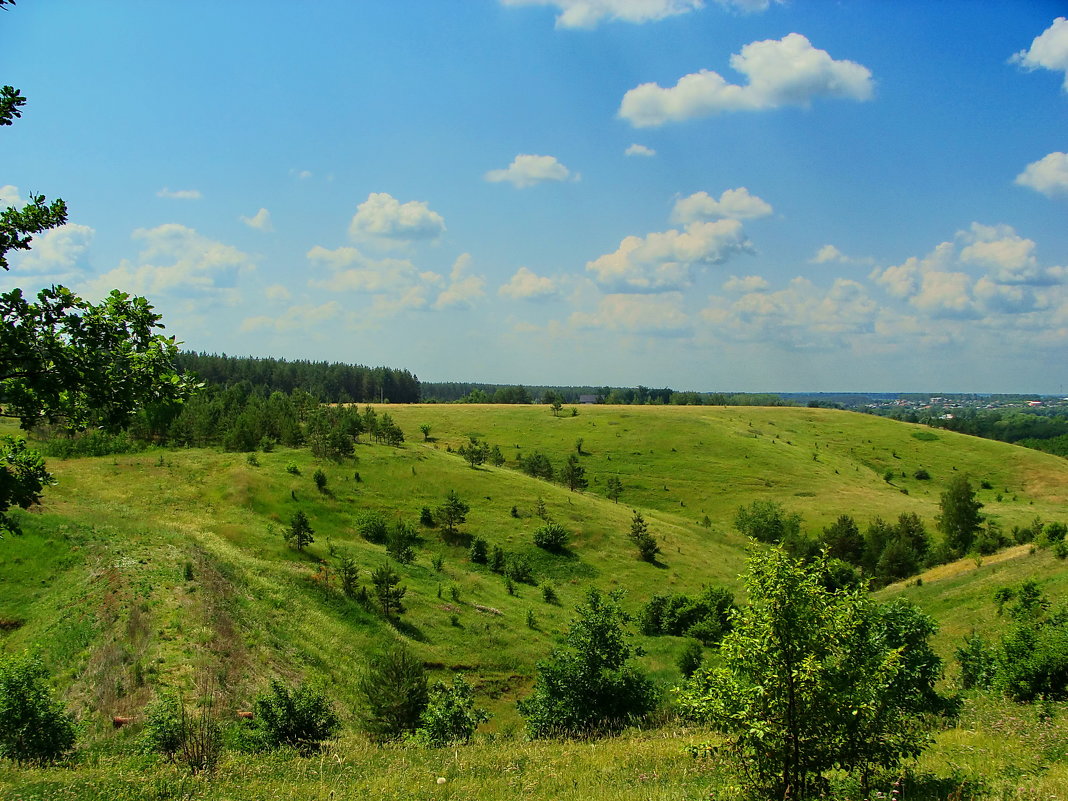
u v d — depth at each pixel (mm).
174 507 61188
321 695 22672
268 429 97562
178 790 12320
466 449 104438
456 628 47344
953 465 139125
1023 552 53250
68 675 27016
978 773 10906
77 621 31609
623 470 122312
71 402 10516
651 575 72688
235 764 15148
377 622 43781
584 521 83062
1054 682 18609
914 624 16016
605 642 23312
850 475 128375
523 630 50156
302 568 49312
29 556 38688
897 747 9305
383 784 12672
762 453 133750
